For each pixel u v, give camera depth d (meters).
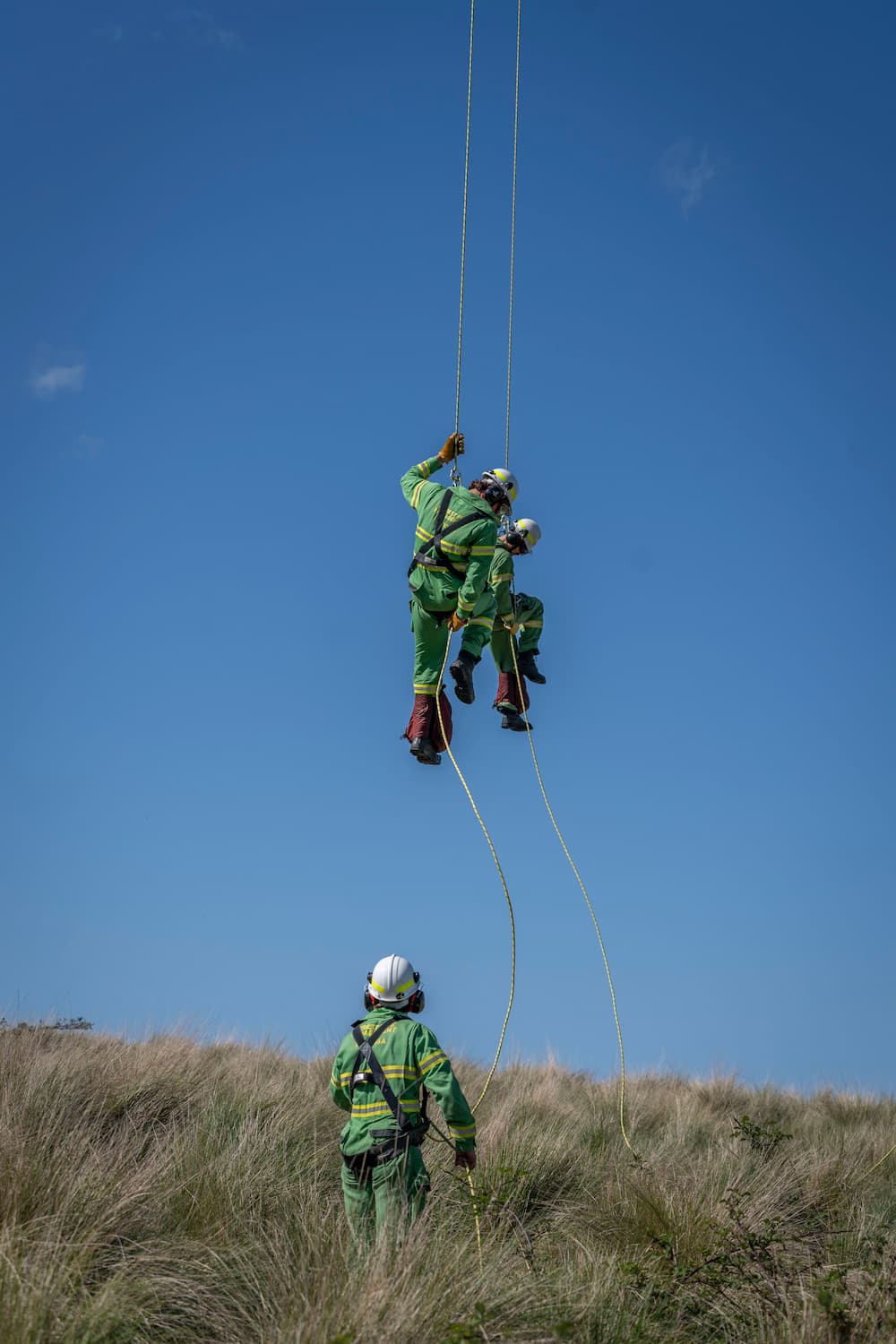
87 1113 7.85
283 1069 10.72
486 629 6.36
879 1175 8.55
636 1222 6.66
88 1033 12.07
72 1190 5.62
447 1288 4.75
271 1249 5.43
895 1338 4.84
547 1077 12.91
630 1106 10.80
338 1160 7.43
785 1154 8.48
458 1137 5.50
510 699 7.86
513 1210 6.72
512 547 7.89
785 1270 5.83
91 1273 5.02
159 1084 8.70
